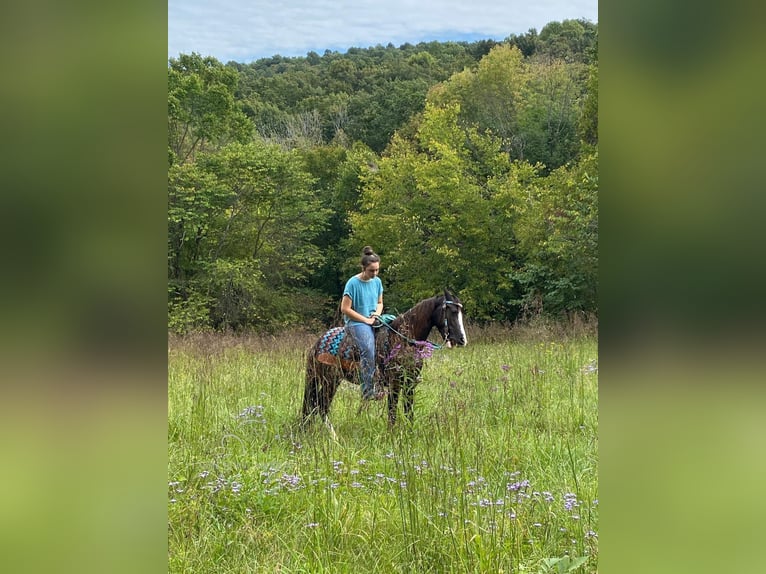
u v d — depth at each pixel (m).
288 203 27.06
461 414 4.61
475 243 21.92
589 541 2.75
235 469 4.22
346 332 5.57
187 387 6.73
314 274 31.33
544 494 3.51
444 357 7.71
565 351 8.86
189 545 3.07
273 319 25.08
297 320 25.77
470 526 3.02
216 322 24.08
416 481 3.42
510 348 10.03
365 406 5.71
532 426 5.43
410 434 4.25
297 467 4.14
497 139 25.66
